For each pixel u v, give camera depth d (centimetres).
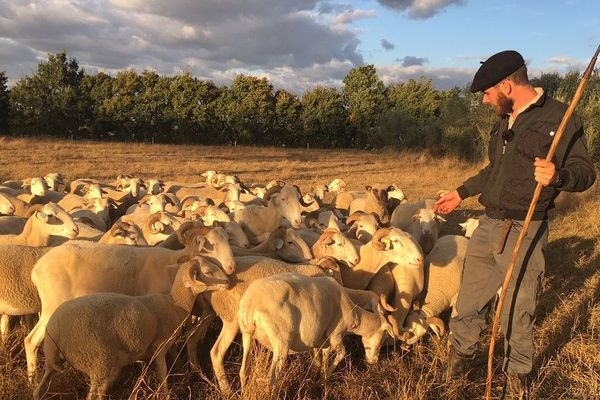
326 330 600
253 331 551
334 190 1744
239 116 6619
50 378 509
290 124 7225
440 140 4116
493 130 544
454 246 803
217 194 1459
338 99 7469
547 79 3203
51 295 586
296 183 2428
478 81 494
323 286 593
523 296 513
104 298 512
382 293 720
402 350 665
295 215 1030
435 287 757
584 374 586
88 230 857
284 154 4781
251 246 854
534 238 502
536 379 588
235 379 596
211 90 6556
